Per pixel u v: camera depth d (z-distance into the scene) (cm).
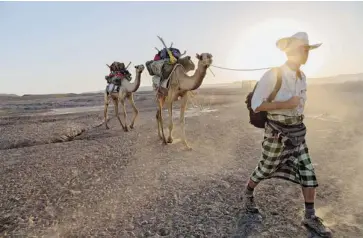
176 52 841
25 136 1150
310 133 934
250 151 767
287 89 361
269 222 407
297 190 502
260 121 397
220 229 399
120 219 444
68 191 559
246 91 3978
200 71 714
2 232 425
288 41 360
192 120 1366
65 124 1420
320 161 656
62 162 748
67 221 448
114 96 1186
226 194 502
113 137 1062
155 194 521
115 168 685
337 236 371
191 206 468
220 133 1021
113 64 1216
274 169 395
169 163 695
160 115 888
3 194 557
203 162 690
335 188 508
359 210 431
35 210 488
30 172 680
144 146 880
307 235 374
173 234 396
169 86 816
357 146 752
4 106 3145
